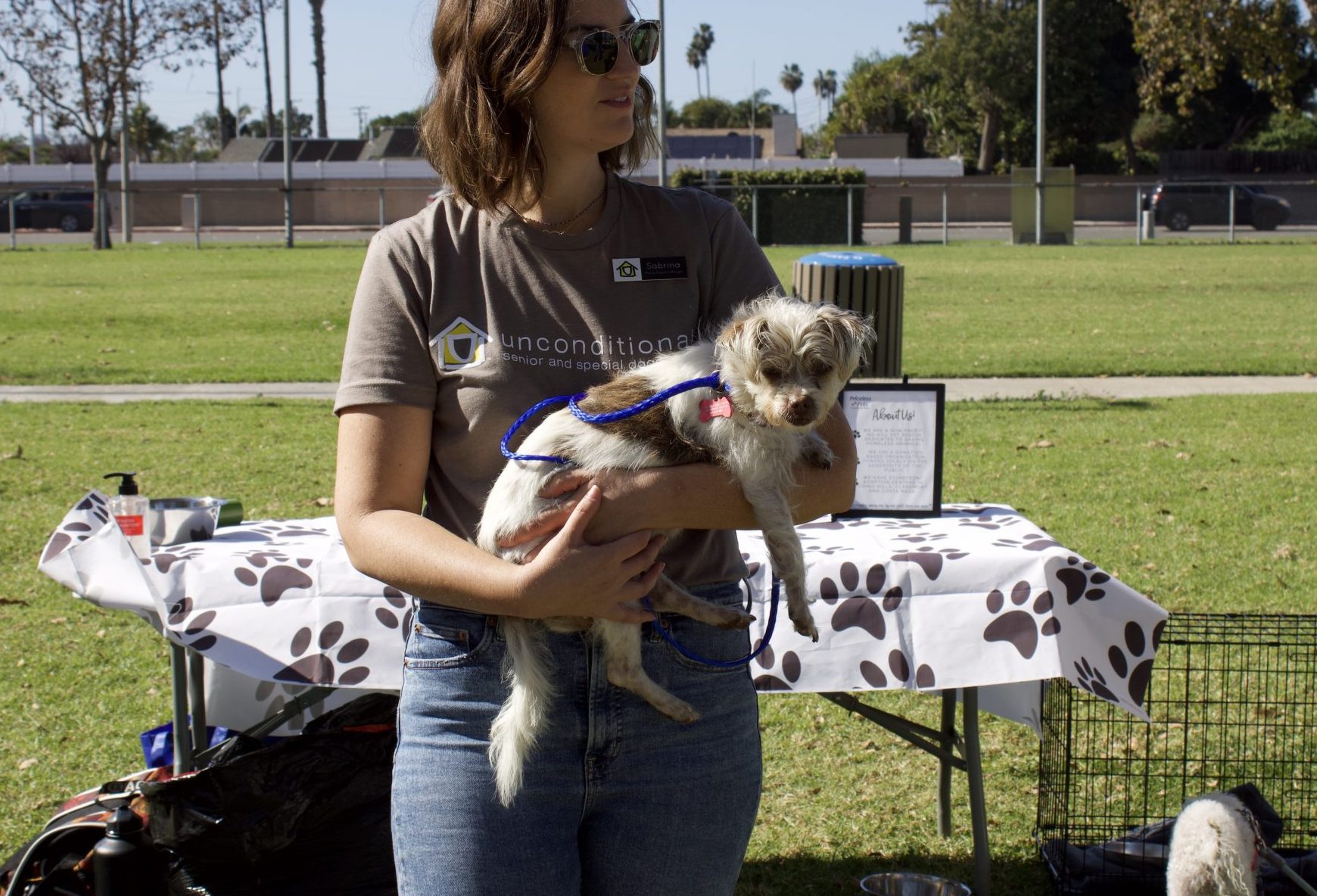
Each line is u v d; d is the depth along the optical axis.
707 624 2.28
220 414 11.93
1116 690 3.57
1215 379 13.69
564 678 2.18
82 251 36.75
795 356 2.24
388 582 2.13
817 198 38.81
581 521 2.04
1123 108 66.19
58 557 3.63
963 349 15.57
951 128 75.88
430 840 2.13
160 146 99.38
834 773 5.04
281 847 3.34
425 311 2.26
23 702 5.56
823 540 3.90
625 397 2.25
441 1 2.27
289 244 39.25
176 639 3.57
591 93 2.20
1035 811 4.72
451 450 2.29
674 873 2.23
